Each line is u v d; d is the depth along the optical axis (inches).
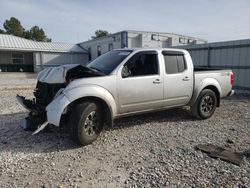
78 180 124.6
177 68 217.6
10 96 382.9
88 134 169.6
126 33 892.0
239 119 248.7
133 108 193.6
